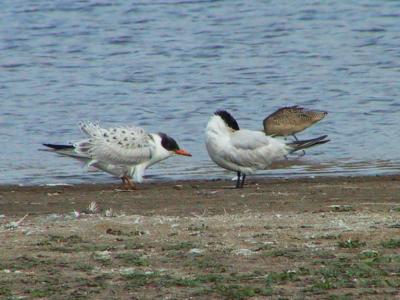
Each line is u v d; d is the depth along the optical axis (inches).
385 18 1462.8
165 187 681.6
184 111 983.0
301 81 1115.3
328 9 1525.6
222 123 681.0
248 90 1078.4
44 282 395.9
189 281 391.5
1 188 684.1
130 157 677.3
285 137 860.6
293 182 691.4
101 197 622.8
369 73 1149.1
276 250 437.1
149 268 414.6
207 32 1391.5
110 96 1049.5
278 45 1312.7
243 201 588.7
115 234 477.4
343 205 558.9
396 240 447.8
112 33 1390.3
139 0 1585.9
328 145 839.1
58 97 1043.9
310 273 402.3
